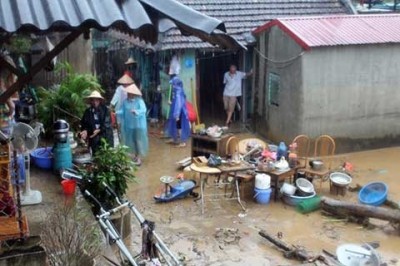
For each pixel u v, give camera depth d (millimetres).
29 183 7699
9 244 5121
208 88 16703
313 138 13773
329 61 13508
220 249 8930
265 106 15039
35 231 6527
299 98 13500
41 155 9094
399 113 14609
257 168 10922
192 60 15297
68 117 10812
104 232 6723
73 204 6965
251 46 15453
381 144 14594
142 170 12336
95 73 16859
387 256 8891
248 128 15883
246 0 16516
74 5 3928
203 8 15852
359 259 8047
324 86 13602
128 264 6656
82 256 5590
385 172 12703
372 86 14133
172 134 14047
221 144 11906
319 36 13562
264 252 8875
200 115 16609
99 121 10320
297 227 9852
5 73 7141
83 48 14562
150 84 16203
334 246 9141
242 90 15883
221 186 11477
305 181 11008
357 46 13664
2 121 7203
